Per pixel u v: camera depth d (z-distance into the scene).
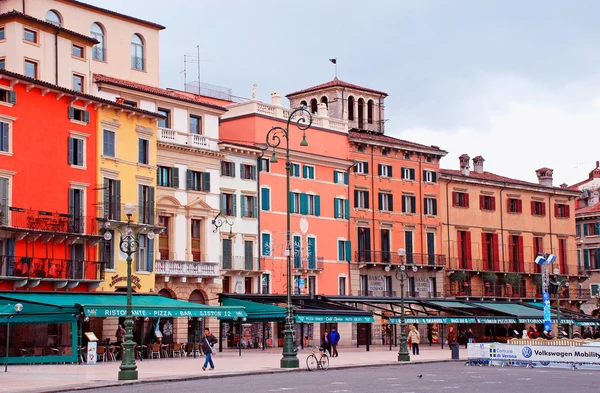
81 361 50.81
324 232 80.69
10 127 54.22
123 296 58.47
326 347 60.09
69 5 63.28
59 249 57.19
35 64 58.16
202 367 46.47
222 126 77.75
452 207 93.31
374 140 85.81
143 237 63.50
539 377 41.44
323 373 44.28
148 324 62.78
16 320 49.62
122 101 63.06
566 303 103.75
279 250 76.25
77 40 61.50
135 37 68.44
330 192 81.75
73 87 60.97
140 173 63.53
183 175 68.25
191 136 68.69
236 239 72.44
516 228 99.62
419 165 90.62
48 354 50.47
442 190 92.69
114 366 47.59
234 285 71.88
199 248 69.31
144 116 63.75
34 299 51.47
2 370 44.28
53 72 59.22
